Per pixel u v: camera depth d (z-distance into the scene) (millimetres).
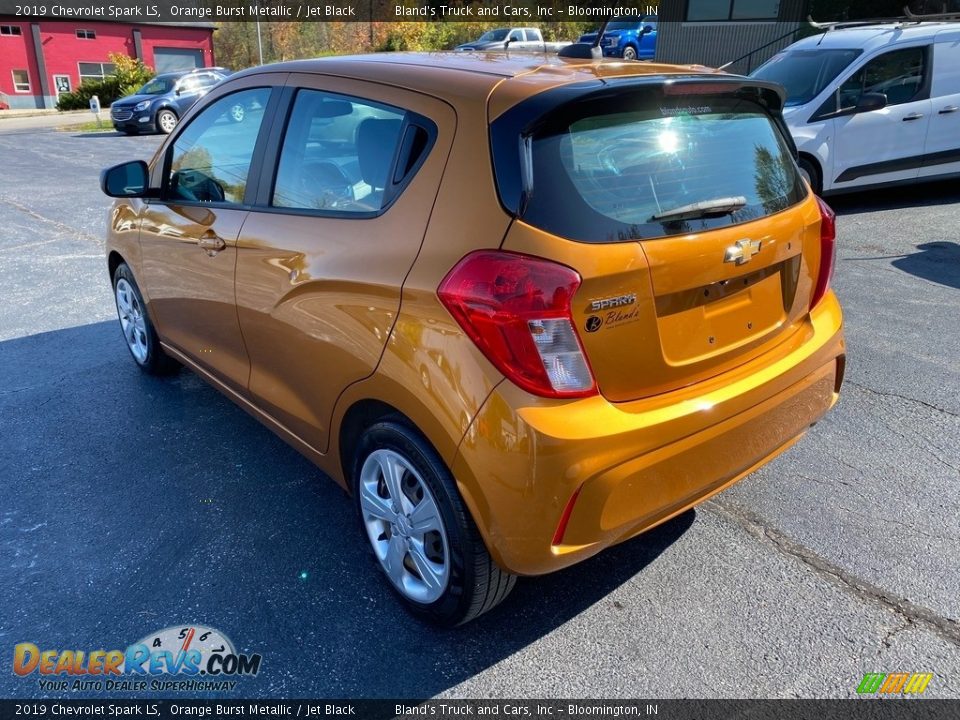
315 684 2314
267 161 2959
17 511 3156
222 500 3248
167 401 4176
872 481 3354
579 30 35156
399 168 2377
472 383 2049
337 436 2668
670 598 2662
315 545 2949
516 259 1999
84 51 34938
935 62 8266
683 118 2402
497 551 2143
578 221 2037
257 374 3145
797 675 2330
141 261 3920
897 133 8273
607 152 2184
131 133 20156
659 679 2324
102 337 5164
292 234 2723
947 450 3598
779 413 2545
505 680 2328
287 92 2941
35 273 6762
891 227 7801
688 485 2295
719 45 17234
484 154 2129
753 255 2383
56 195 10734
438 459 2236
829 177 8234
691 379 2316
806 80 8555
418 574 2525
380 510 2570
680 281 2191
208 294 3301
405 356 2211
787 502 3209
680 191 2275
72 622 2547
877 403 4059
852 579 2742
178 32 37406
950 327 5094
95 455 3605
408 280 2213
